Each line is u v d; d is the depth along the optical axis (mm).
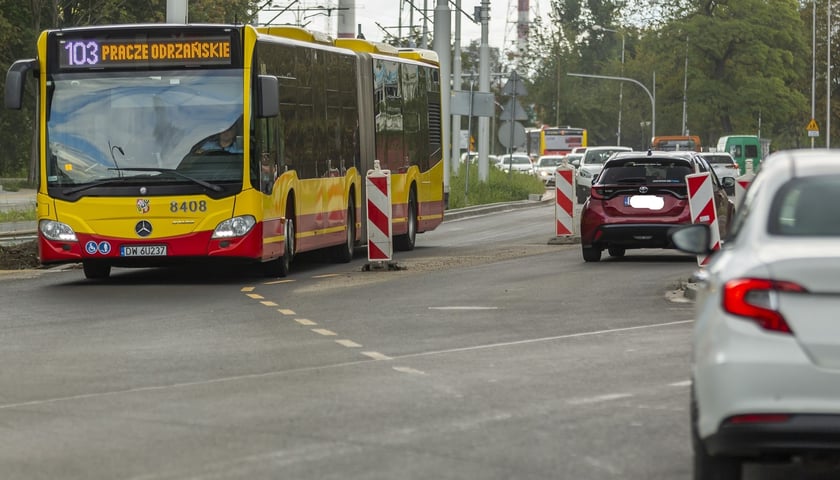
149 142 27953
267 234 28531
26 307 24250
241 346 18859
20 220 54156
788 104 147500
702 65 148250
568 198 40312
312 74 32469
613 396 14641
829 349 9336
